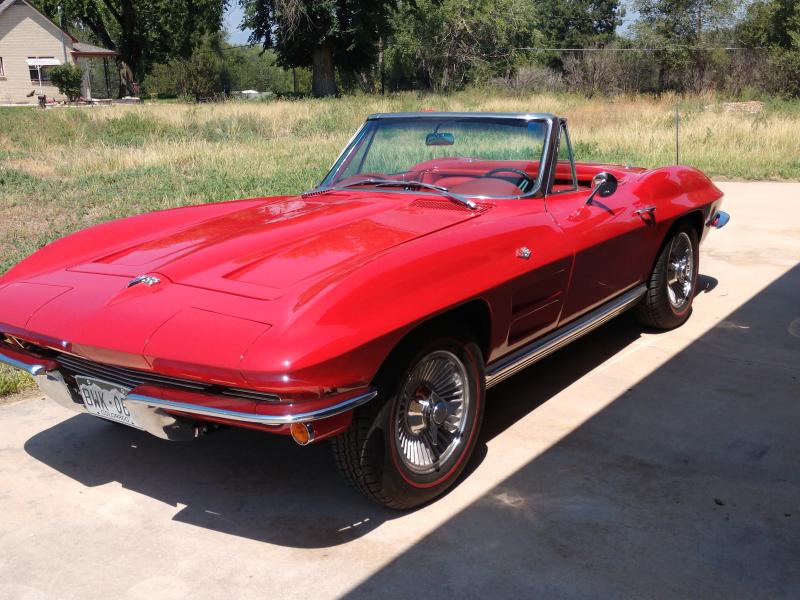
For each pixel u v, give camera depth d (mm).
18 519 2799
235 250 2885
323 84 40062
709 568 2428
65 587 2396
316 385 2273
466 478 3031
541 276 3191
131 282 2717
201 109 23844
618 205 3924
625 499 2854
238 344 2271
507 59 47844
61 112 21922
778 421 3518
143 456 3295
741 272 6242
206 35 60312
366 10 38438
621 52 39312
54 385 2871
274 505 2875
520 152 3625
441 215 3209
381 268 2568
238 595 2344
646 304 4566
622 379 4043
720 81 36688
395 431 2604
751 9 37219
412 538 2631
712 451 3229
